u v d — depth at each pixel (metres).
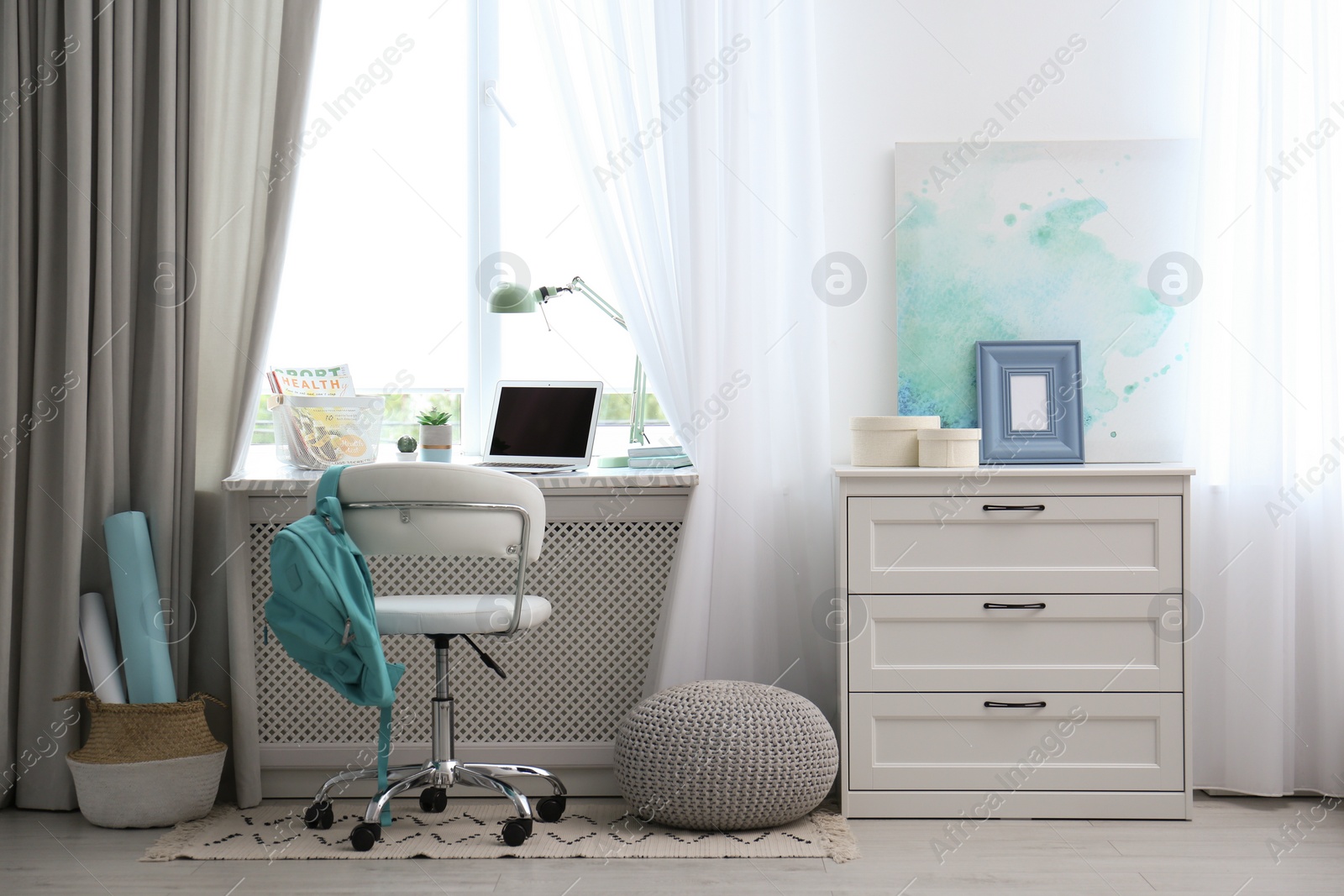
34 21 2.50
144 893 1.91
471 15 2.85
